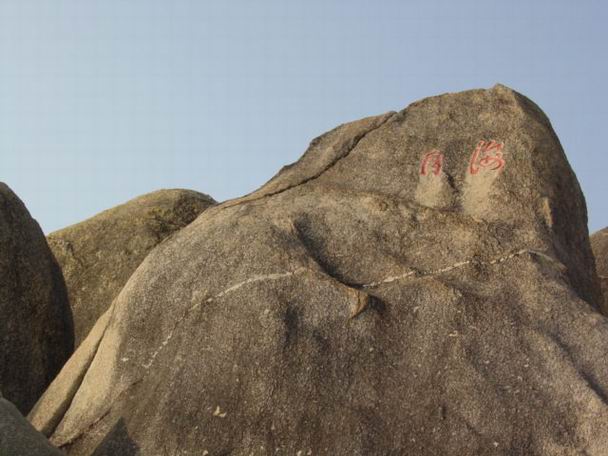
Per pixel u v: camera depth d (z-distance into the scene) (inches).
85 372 273.1
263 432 239.6
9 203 318.3
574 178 289.3
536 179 274.7
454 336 245.3
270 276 258.4
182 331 258.7
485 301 250.1
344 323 249.8
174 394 250.2
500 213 269.1
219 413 244.2
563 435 230.8
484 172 278.2
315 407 240.2
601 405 232.2
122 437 249.8
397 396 239.8
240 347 250.4
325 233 270.1
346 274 261.7
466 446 231.3
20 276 315.3
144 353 261.3
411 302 252.1
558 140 296.4
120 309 270.4
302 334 249.1
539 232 265.7
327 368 244.5
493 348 243.1
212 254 267.4
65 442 258.8
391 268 261.1
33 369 314.8
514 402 235.3
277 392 243.1
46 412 271.3
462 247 262.7
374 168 285.9
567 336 245.1
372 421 237.0
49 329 320.8
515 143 281.0
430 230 267.9
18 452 230.5
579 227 284.0
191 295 262.5
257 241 265.7
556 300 250.8
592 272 285.9
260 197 285.6
